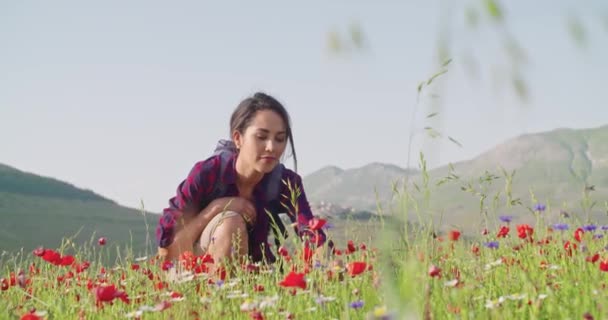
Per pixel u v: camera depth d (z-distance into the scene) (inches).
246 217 170.2
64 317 125.1
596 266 133.0
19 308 139.4
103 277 166.6
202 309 121.8
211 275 142.8
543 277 122.3
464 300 103.8
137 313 117.6
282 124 164.6
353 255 142.6
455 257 132.6
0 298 147.3
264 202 173.8
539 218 155.2
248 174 168.4
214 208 169.8
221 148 173.8
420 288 80.8
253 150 163.8
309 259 134.0
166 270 157.1
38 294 156.5
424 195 81.6
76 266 171.8
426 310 79.0
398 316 60.7
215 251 163.6
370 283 132.4
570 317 102.5
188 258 148.3
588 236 150.6
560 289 126.3
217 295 123.6
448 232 119.5
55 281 155.8
